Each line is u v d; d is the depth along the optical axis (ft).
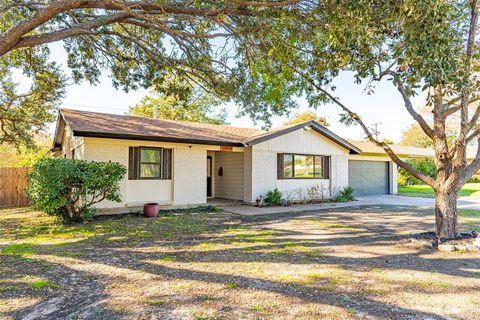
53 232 25.57
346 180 54.34
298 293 12.75
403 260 17.69
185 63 30.76
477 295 12.59
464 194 61.98
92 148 34.19
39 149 61.36
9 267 16.10
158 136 35.60
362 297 12.37
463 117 20.17
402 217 34.32
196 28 28.43
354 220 32.35
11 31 20.56
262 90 29.73
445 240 21.13
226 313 10.86
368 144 66.44
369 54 16.52
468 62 15.47
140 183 37.32
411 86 12.30
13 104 49.85
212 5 21.66
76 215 29.76
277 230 26.76
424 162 85.61
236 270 15.79
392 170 64.54
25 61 38.99
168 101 81.46
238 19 23.45
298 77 24.71
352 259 17.90
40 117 52.08
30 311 11.04
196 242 22.16
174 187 39.37
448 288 13.35
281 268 16.16
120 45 33.40
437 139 22.24
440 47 11.48
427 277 14.76
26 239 23.02
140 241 22.40
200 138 39.09
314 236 24.30
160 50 32.83
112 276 14.79
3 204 46.70
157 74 35.09
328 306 11.50
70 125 32.71
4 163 81.00
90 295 12.48
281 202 45.85
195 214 35.91
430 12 11.08
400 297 12.38
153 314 10.78
